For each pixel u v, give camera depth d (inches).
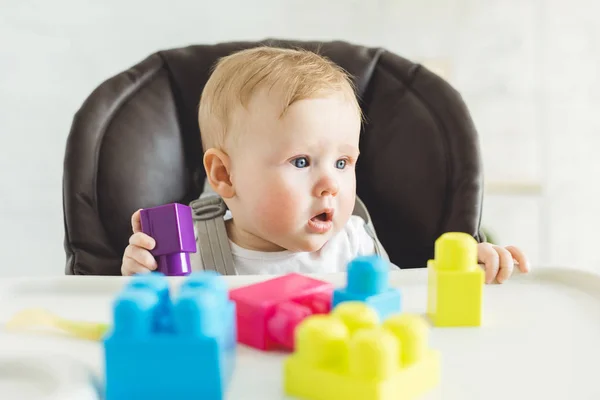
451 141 40.8
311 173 37.7
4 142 73.7
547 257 76.9
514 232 77.0
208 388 16.8
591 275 28.0
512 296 26.7
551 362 20.1
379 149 42.8
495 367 19.7
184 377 16.8
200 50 44.8
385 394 16.5
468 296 23.0
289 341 20.5
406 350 17.6
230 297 22.0
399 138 42.2
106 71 72.7
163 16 72.0
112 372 16.8
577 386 18.4
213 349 16.7
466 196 39.7
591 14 72.9
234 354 19.9
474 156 40.3
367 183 43.4
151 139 41.9
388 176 42.4
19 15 71.6
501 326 23.2
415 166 41.5
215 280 19.1
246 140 38.5
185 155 43.6
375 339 16.7
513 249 30.0
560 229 76.6
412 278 28.5
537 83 74.2
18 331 23.2
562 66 73.9
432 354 18.4
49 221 75.4
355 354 16.8
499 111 75.0
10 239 75.7
